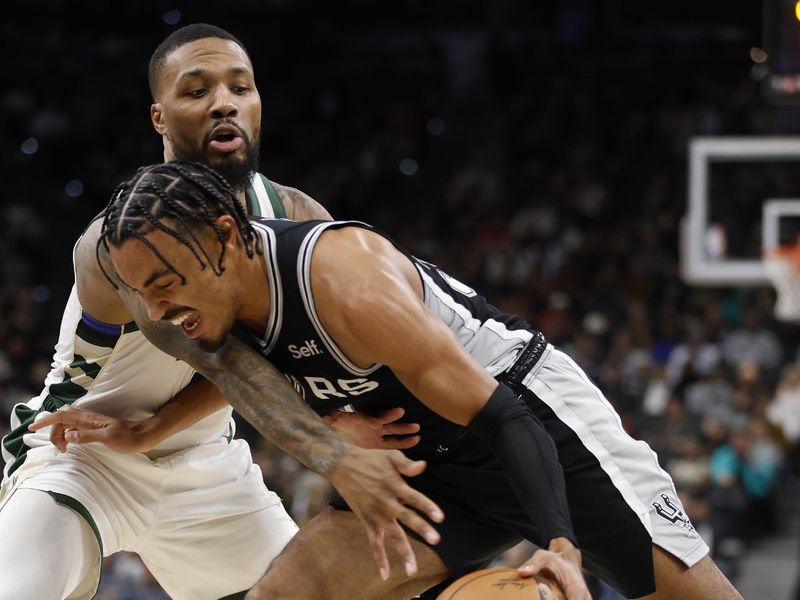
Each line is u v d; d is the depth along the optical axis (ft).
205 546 11.76
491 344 9.75
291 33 59.47
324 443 8.33
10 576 10.28
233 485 11.78
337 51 60.39
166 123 10.65
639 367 34.27
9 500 10.89
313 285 8.57
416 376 8.33
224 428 11.84
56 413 10.53
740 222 27.14
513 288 42.65
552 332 38.17
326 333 8.66
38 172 52.60
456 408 8.34
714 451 31.17
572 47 58.44
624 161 51.42
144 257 8.33
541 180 51.34
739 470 30.94
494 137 54.90
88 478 10.98
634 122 53.57
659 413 32.50
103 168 53.01
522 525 9.87
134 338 10.63
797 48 20.44
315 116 57.06
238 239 8.59
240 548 11.83
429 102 57.93
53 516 10.65
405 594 9.86
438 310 9.50
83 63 57.77
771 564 30.71
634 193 49.67
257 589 9.47
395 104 57.82
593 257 44.04
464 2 62.23
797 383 33.68
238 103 10.45
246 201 10.84
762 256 27.07
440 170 54.13
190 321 8.73
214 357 8.99
